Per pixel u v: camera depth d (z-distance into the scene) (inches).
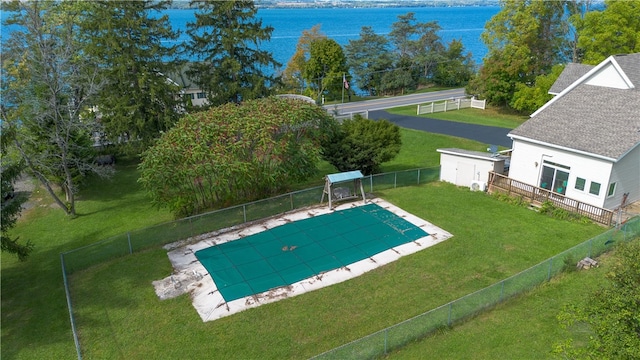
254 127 895.7
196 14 1485.0
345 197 989.8
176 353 553.3
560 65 1745.8
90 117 1280.8
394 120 1839.3
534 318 580.7
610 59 1107.9
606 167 843.4
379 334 512.1
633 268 409.4
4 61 1107.9
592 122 928.9
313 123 990.4
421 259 741.9
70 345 584.1
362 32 2920.8
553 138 935.7
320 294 659.4
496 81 1936.5
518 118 1851.6
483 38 2003.0
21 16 1159.0
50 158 1034.7
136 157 1487.5
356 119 1141.1
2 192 741.9
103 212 1071.6
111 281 722.2
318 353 542.3
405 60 2832.2
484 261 729.0
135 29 1268.5
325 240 819.4
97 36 1275.8
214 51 1505.9
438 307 587.5
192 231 856.3
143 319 621.9
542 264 636.7
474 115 1927.9
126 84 1279.5
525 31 1878.7
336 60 2456.9
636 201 945.5
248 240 829.8
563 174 927.7
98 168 1112.8
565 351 422.9
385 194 1032.8
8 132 872.3
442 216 901.2
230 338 574.9
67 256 746.8
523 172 1010.7
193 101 2012.8
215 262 758.5
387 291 660.1
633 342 367.2
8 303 698.2
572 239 790.5
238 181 906.7
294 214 933.8
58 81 1017.5
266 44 5570.9
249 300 651.5
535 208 925.8
